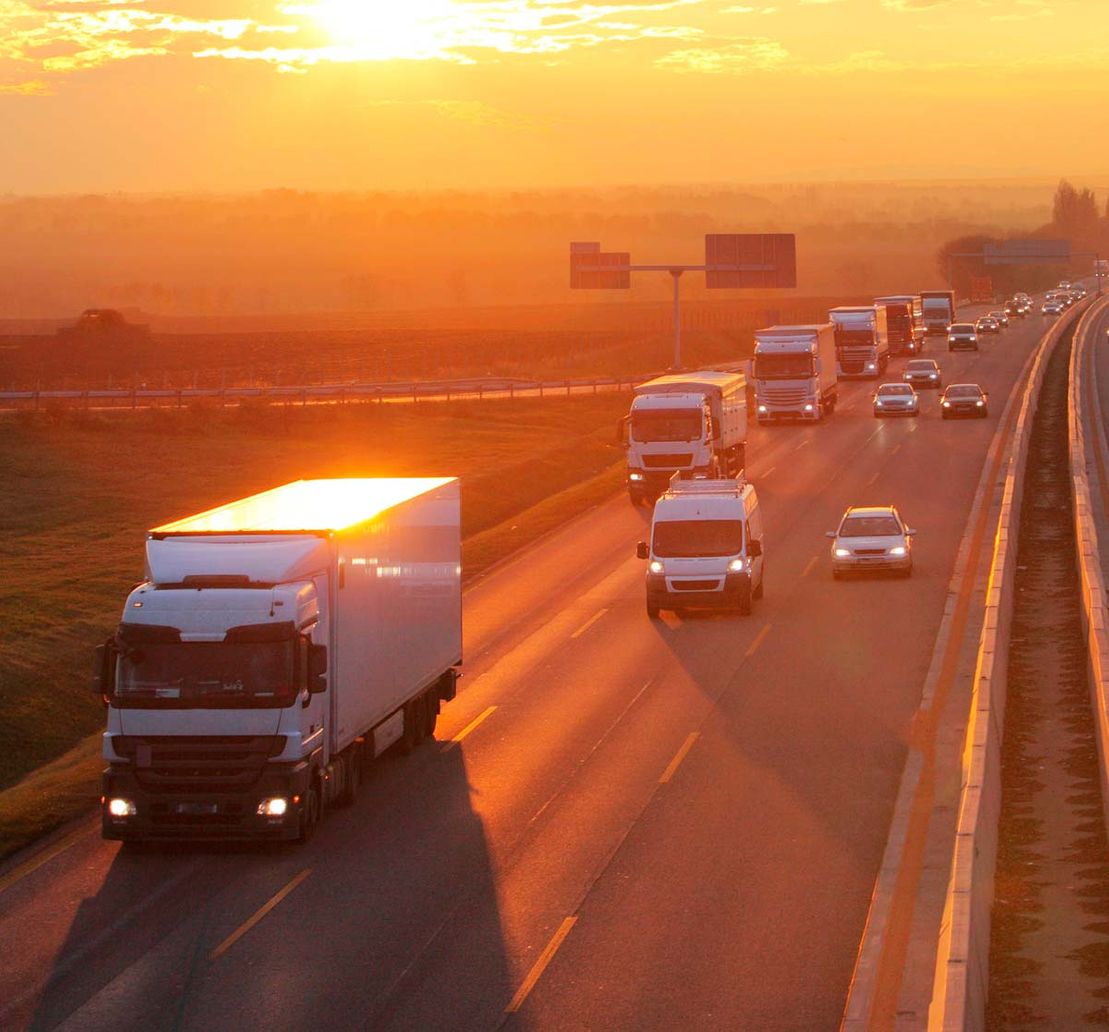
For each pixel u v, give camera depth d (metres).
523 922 25.23
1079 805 30.52
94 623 53.94
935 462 93.88
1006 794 31.59
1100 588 43.50
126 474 93.12
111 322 198.50
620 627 52.69
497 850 29.39
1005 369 159.38
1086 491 65.75
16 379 162.88
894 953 23.41
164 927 25.59
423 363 197.25
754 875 27.38
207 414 114.56
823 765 34.72
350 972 23.14
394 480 42.22
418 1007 21.66
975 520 72.00
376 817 32.03
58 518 78.25
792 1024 20.78
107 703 29.95
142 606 30.17
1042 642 46.03
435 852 29.38
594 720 39.94
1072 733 35.91
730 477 89.19
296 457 101.81
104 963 23.95
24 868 29.61
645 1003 21.64
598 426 122.81
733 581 53.16
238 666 29.75
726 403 87.69
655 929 24.72
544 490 92.56
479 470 95.44
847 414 126.69
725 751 36.28
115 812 29.67
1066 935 23.70
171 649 29.86
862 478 88.94
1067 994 21.36
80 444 102.75
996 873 26.88
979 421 115.50
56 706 45.62
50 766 40.66
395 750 37.62
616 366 194.00
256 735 29.62
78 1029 21.25
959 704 40.00
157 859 29.72
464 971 23.05
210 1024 21.23
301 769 29.80
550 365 192.50
